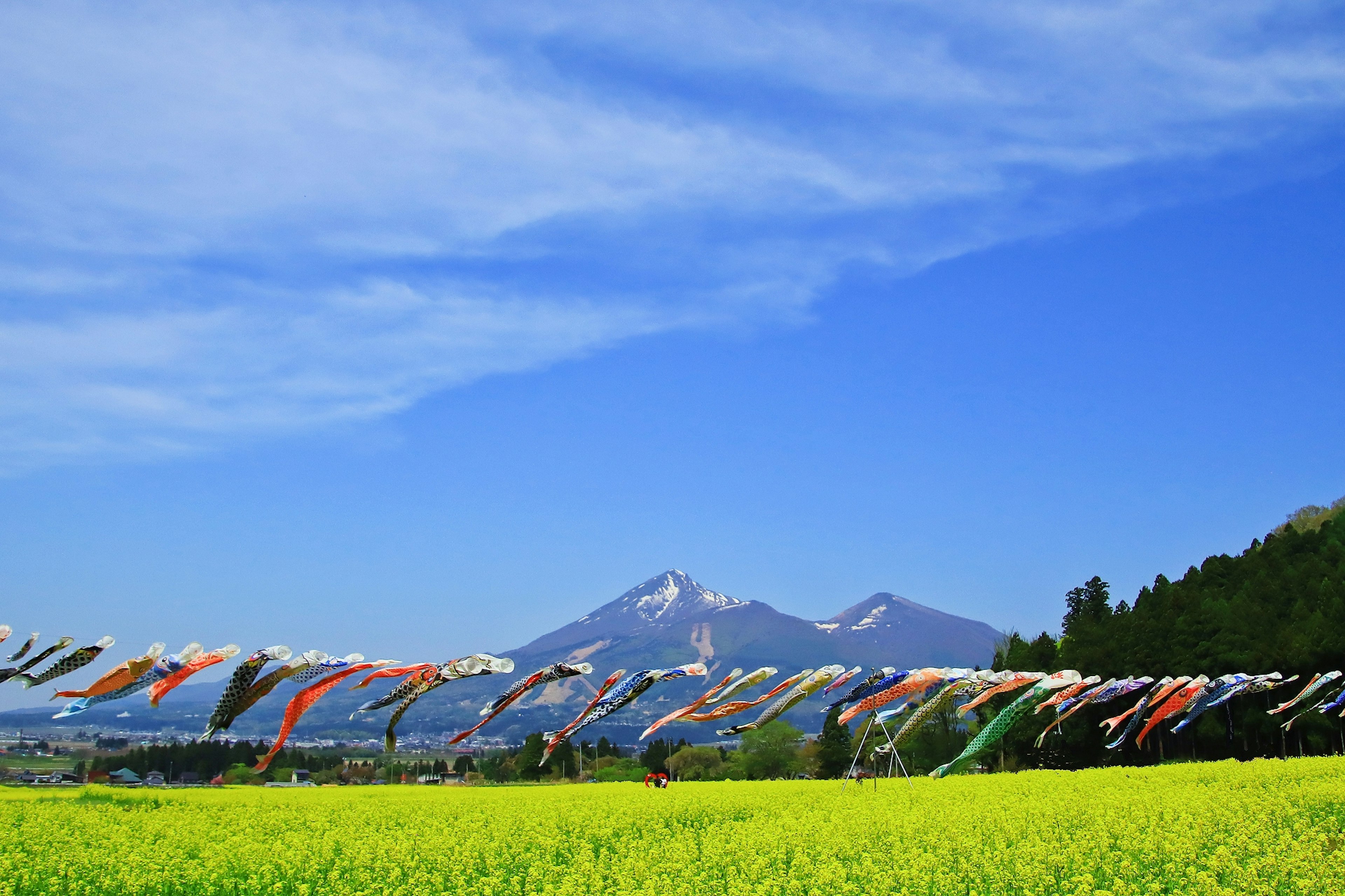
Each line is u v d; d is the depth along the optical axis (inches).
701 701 832.3
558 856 829.8
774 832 820.6
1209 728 2196.1
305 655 591.2
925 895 625.9
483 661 597.6
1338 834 773.9
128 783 2057.1
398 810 1090.7
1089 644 2763.3
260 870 718.5
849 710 1022.4
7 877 693.3
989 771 2420.0
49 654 578.2
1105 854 704.4
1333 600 2242.9
